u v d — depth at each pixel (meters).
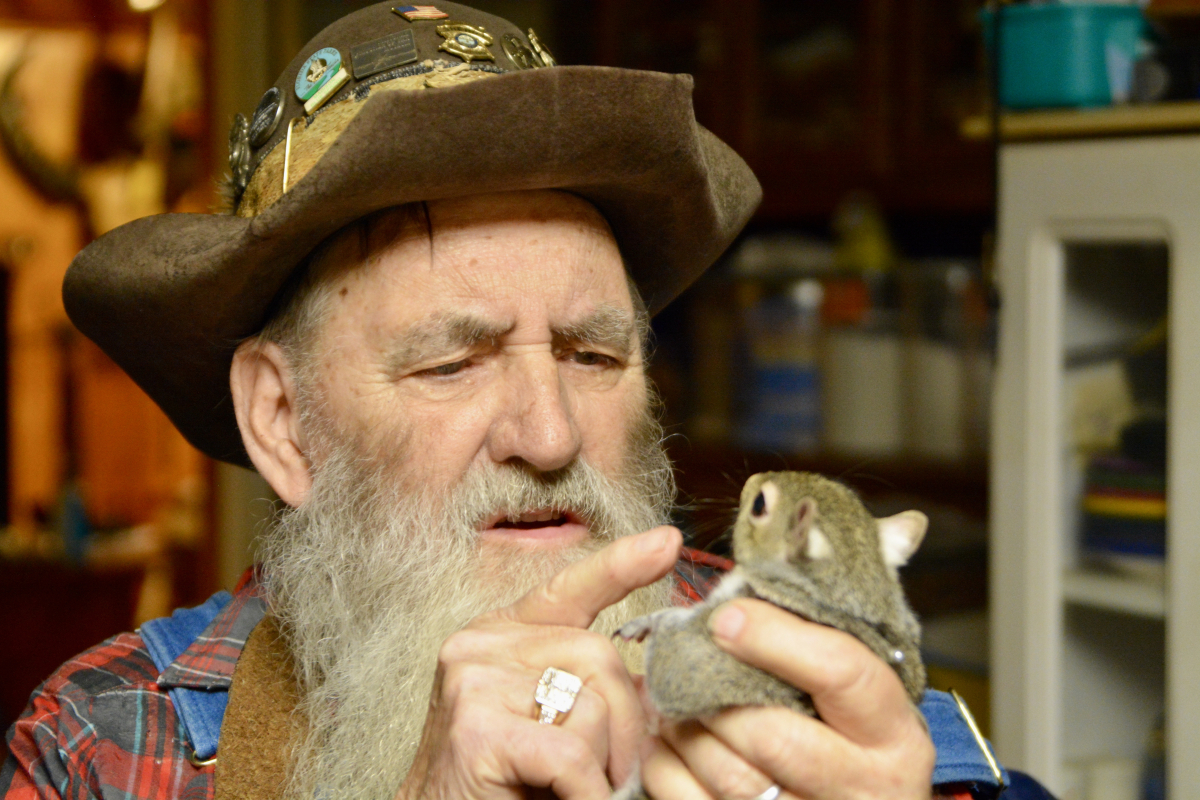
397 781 1.47
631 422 1.67
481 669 1.22
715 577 1.80
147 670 1.74
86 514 4.44
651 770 1.16
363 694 1.50
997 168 2.56
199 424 1.98
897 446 4.43
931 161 4.47
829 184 4.75
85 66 4.36
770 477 1.24
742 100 4.89
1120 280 2.41
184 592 4.51
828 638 1.06
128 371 1.88
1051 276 2.51
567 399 1.52
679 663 1.11
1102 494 2.48
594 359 1.65
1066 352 2.53
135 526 4.57
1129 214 2.34
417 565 1.49
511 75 1.35
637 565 1.20
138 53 4.36
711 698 1.09
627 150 1.46
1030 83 2.51
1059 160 2.47
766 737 1.07
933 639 3.10
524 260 1.50
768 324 4.70
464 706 1.20
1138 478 2.41
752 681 1.10
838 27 4.69
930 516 4.09
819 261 4.77
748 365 4.75
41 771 1.65
